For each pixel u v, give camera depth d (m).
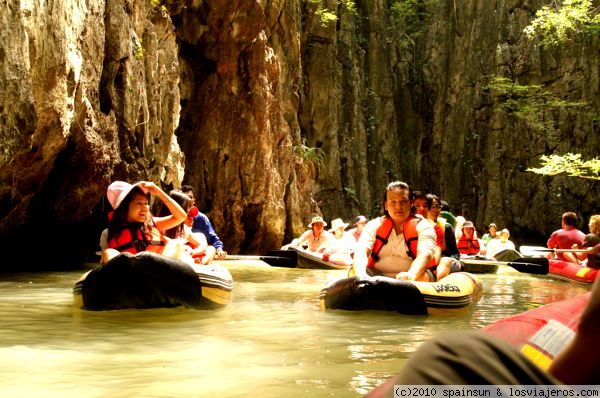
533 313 1.49
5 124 7.43
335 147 23.91
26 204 9.45
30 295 6.36
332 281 5.68
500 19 28.47
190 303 5.30
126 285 4.99
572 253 10.70
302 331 4.35
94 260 12.46
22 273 9.31
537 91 27.47
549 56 27.34
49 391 2.60
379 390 0.93
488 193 27.47
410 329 4.52
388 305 5.25
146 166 12.19
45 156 8.73
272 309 5.61
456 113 29.09
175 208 5.82
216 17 16.17
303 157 20.77
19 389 2.63
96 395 2.54
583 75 26.92
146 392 2.59
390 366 3.17
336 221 13.30
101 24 10.23
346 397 2.53
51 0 8.23
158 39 13.41
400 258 5.81
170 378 2.85
